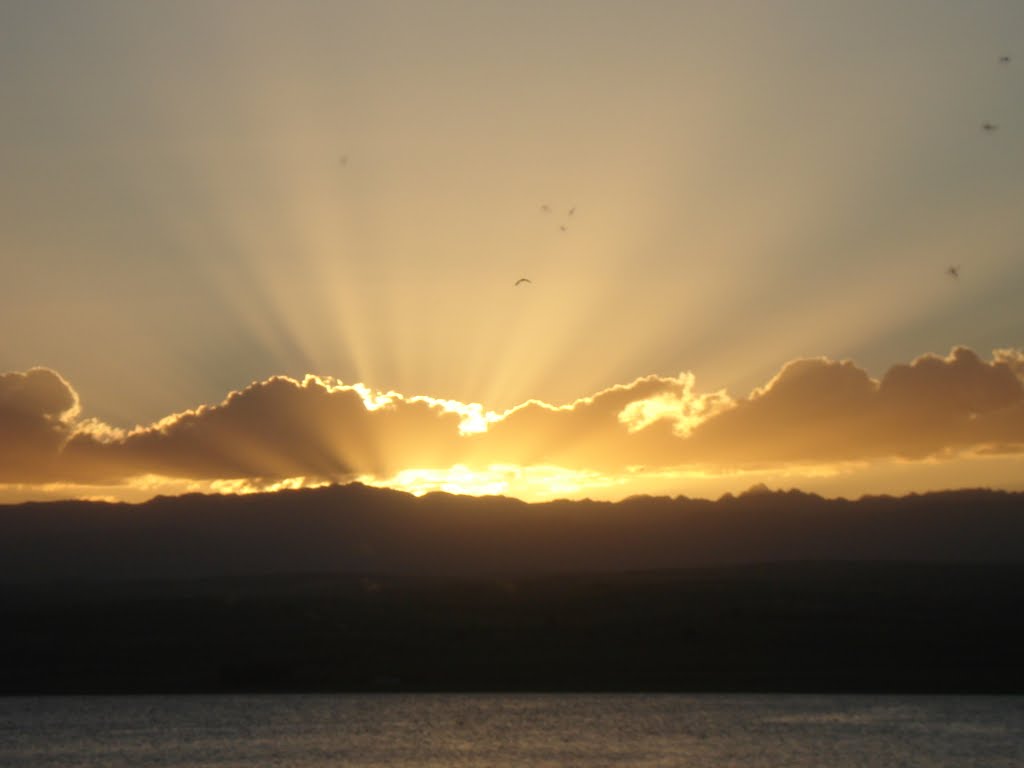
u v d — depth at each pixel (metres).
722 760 199.12
